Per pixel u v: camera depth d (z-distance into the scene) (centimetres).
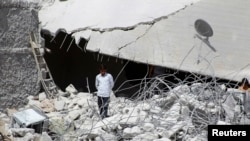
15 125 1508
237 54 1831
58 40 2141
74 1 2111
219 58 1819
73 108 1789
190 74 1806
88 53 2197
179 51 1819
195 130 1230
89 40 1892
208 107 1332
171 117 1314
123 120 1320
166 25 1830
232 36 1845
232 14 1861
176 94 1402
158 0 1922
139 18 1861
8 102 1895
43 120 1491
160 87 1647
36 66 1962
